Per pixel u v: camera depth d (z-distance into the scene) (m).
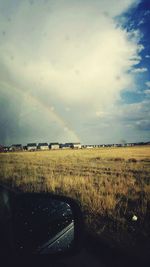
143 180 14.84
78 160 35.75
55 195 2.82
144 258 4.61
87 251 4.77
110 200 8.45
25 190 11.59
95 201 8.50
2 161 36.75
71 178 13.96
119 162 30.39
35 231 2.52
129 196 10.12
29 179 15.09
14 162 34.03
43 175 17.44
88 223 6.56
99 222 6.69
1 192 3.54
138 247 5.14
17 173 19.12
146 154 51.47
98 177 16.12
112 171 20.48
